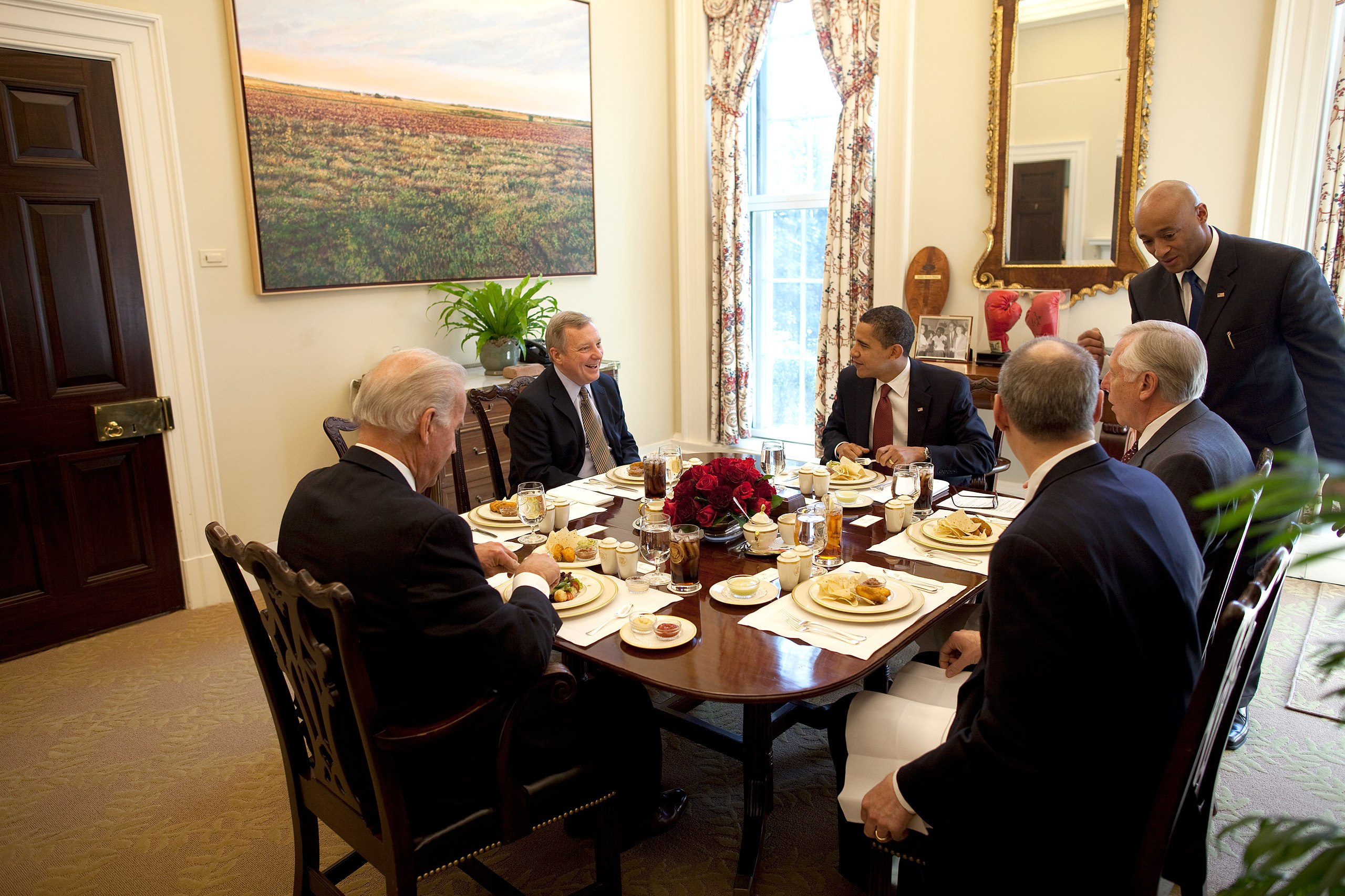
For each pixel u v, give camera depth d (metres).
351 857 1.80
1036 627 1.24
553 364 3.02
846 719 1.77
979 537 2.11
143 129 3.21
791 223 5.20
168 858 2.08
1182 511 1.53
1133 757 1.30
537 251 4.62
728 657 1.60
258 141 3.52
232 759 2.49
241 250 3.56
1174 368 1.87
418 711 1.50
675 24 5.08
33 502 3.10
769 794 1.99
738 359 5.26
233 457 3.63
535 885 1.96
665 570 2.06
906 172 4.43
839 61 4.54
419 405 1.55
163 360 3.35
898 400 3.00
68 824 2.21
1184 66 3.66
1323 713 2.58
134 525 3.37
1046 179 4.02
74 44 3.02
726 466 2.21
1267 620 1.38
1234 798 2.20
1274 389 2.45
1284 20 3.36
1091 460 1.40
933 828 1.42
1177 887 1.73
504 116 4.36
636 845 2.07
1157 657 1.30
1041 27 3.92
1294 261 2.36
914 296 4.51
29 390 3.06
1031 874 1.33
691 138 5.17
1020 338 4.23
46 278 3.06
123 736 2.61
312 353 3.83
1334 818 2.10
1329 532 3.60
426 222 4.12
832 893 1.91
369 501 1.47
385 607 1.42
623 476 2.74
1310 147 3.40
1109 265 3.93
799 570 1.90
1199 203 2.47
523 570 1.80
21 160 2.96
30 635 3.14
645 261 5.25
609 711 1.78
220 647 3.19
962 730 1.38
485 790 1.57
